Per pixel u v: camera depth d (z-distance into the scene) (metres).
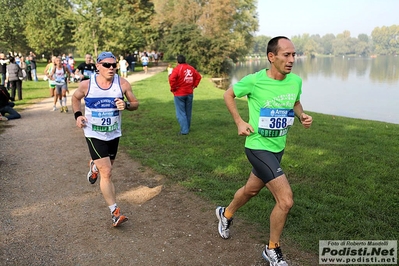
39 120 10.59
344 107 18.41
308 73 46.03
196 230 4.03
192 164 6.14
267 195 4.81
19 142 8.01
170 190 5.16
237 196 3.60
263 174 3.20
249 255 3.52
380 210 4.32
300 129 8.98
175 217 4.35
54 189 5.29
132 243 3.78
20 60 22.94
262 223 4.11
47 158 6.80
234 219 4.23
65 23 43.31
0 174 5.91
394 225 4.01
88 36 26.41
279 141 3.31
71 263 3.44
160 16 46.25
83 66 10.70
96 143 4.02
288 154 6.60
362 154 6.60
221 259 3.46
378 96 22.70
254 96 3.25
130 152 6.93
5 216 4.42
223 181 5.42
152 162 6.27
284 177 3.16
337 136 8.17
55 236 3.94
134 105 4.15
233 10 43.41
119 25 27.19
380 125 9.98
